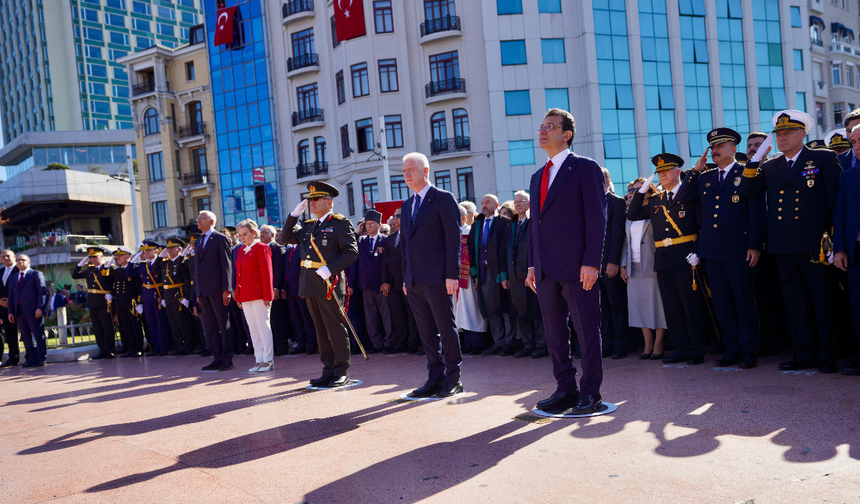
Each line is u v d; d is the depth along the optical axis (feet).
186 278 35.58
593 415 13.78
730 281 18.67
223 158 119.34
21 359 40.81
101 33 247.29
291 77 110.22
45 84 237.86
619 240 22.07
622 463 10.53
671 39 103.81
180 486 10.94
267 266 25.35
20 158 177.58
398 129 100.63
